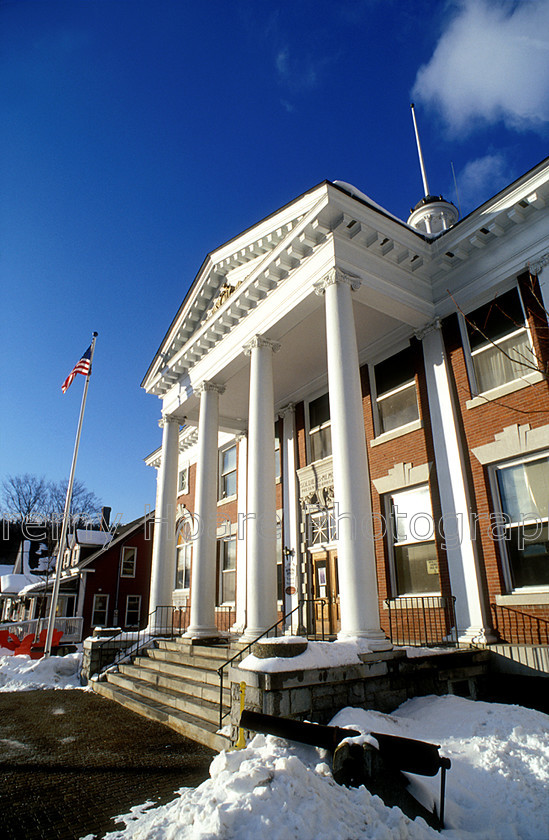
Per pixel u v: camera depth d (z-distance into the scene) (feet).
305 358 49.24
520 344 35.14
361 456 30.68
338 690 24.03
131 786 19.54
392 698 25.94
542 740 19.79
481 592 33.63
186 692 33.55
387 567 40.55
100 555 109.81
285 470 55.01
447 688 28.30
